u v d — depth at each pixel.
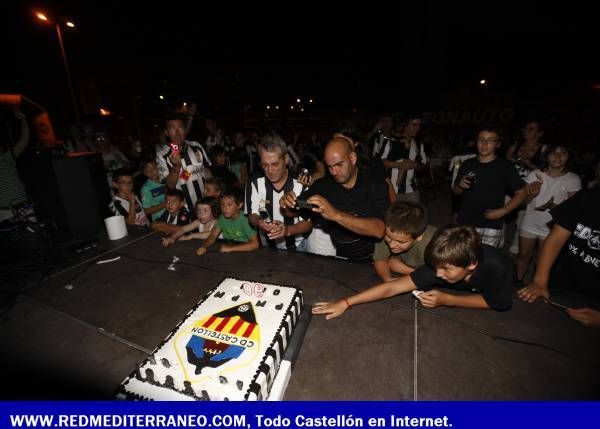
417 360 1.10
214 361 1.00
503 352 1.12
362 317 1.33
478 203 2.36
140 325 1.34
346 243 1.92
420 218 1.26
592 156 4.92
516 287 1.49
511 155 3.39
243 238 2.23
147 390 0.92
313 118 16.25
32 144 2.91
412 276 1.34
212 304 1.28
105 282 1.70
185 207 2.89
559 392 0.96
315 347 1.18
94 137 6.04
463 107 11.63
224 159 3.69
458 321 1.29
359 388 1.00
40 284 1.71
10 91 11.40
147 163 3.03
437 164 8.37
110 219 2.25
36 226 2.19
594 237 1.30
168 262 1.90
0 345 1.26
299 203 1.42
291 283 1.60
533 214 2.47
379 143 3.54
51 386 1.05
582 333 1.20
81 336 1.29
